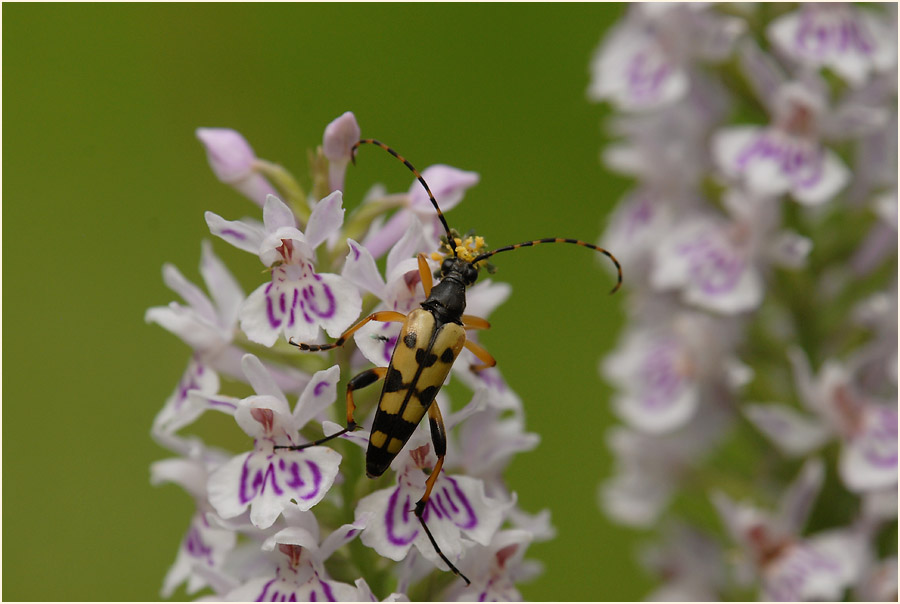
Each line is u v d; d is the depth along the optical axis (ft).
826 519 0.90
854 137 0.90
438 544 0.75
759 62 0.90
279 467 0.75
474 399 0.76
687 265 0.92
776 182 0.89
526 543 0.77
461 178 0.78
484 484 0.79
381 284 0.76
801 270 0.90
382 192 0.80
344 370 0.77
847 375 0.89
